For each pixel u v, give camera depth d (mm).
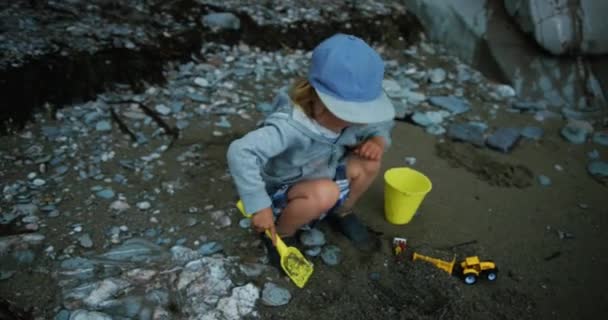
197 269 2125
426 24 4164
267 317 2000
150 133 2859
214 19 3709
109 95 3064
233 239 2303
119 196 2441
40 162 2561
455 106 3451
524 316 2125
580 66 3752
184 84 3275
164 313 1964
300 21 3895
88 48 3168
